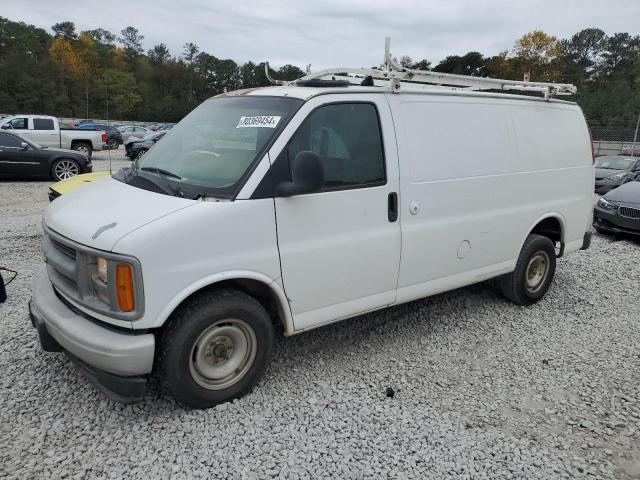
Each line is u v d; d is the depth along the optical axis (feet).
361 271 12.35
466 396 11.92
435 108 13.82
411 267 13.41
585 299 18.63
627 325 16.37
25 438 9.73
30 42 347.56
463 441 10.16
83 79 323.16
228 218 10.10
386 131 12.59
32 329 14.21
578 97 147.33
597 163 55.62
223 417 10.54
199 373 10.50
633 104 137.69
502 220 15.65
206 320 10.17
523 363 13.61
